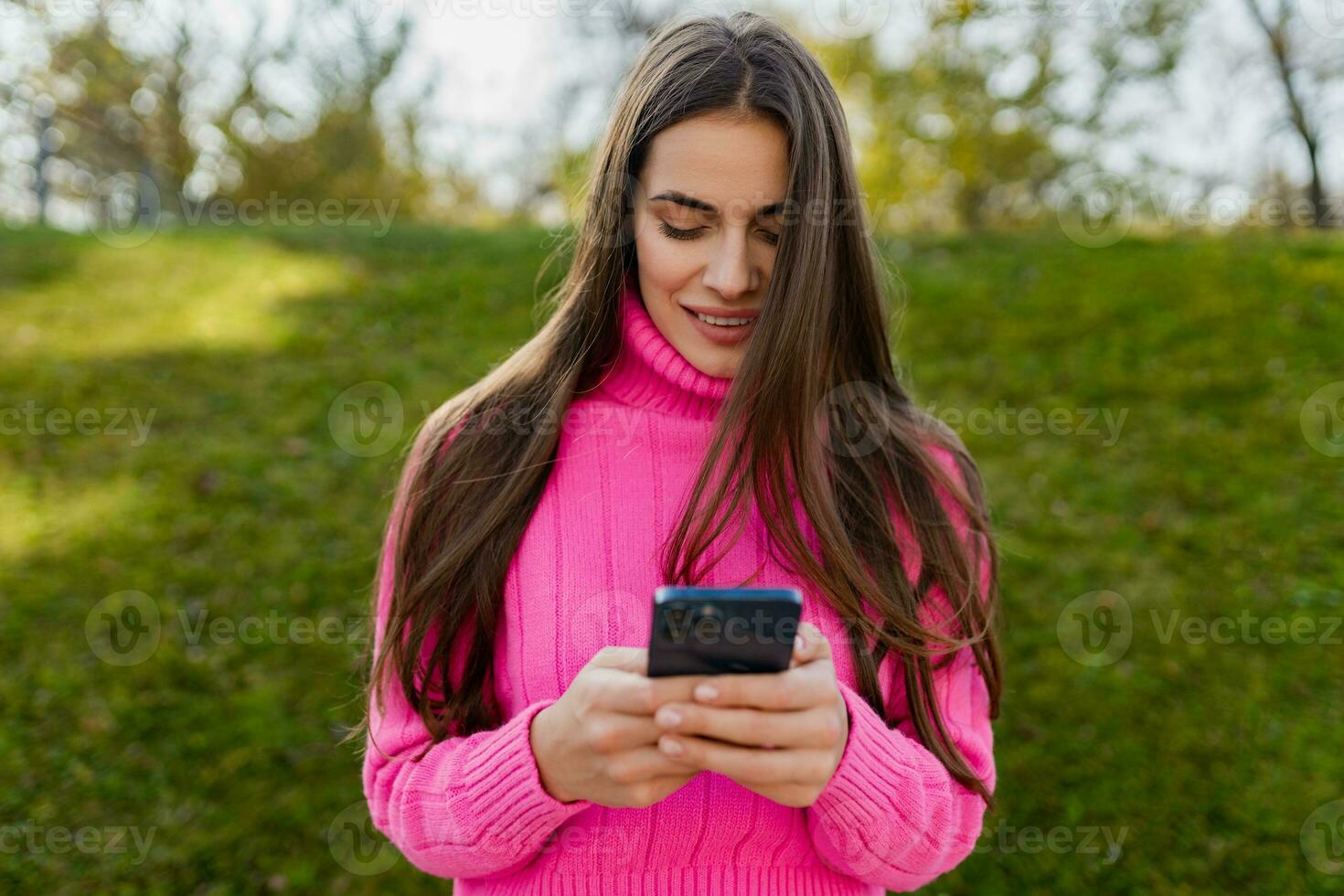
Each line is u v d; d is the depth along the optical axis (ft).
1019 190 32.55
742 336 3.73
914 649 3.67
